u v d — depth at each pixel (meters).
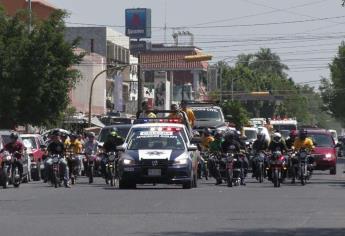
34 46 89.69
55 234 30.30
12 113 89.50
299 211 38.84
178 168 55.19
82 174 77.75
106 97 182.00
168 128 58.34
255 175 66.50
